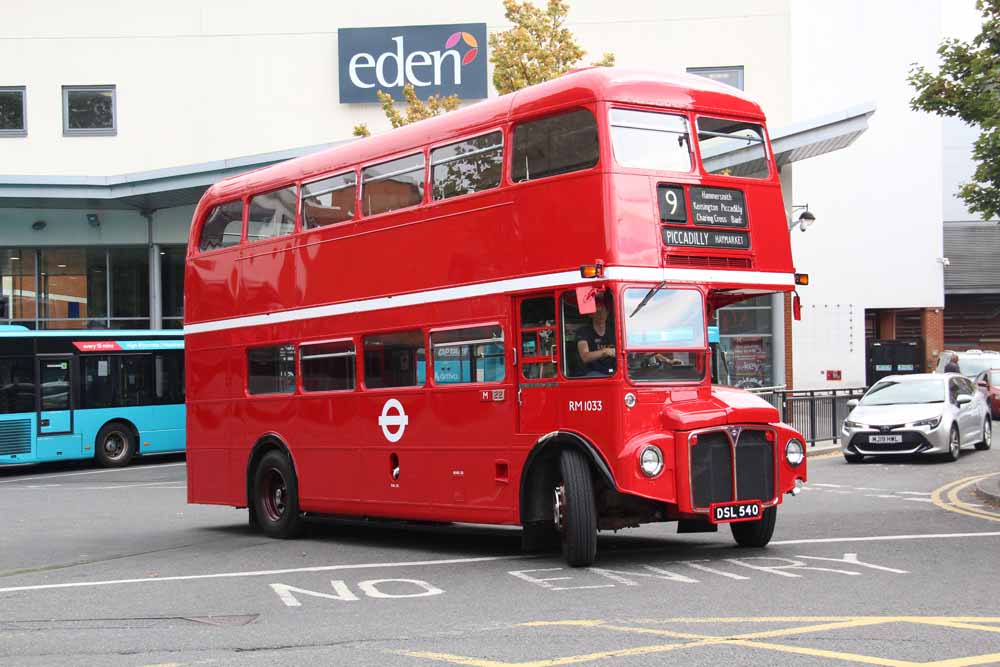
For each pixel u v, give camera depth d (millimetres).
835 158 40938
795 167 40781
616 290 10688
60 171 37688
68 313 36688
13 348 27562
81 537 15258
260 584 10781
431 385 12594
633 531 14516
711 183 11469
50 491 22875
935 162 41000
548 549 12773
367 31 36500
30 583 11250
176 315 36969
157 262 36250
